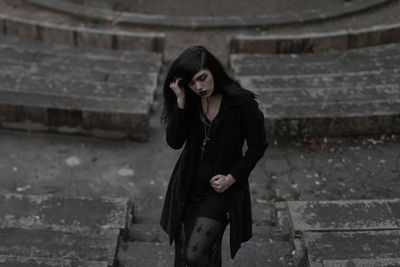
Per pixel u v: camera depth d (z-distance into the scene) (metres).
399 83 8.57
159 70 10.19
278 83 8.62
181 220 4.02
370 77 8.77
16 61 9.72
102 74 9.41
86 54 10.68
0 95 7.33
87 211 5.30
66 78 9.20
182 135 3.81
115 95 8.38
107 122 7.25
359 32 10.60
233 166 3.91
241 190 3.96
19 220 5.12
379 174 6.60
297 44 10.62
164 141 7.42
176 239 4.14
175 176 4.09
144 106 7.34
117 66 10.09
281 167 6.75
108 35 10.91
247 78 8.77
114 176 6.65
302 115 7.13
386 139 7.20
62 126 7.31
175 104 3.76
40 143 7.16
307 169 6.71
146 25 12.72
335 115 7.13
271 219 5.80
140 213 6.02
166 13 14.72
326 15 12.92
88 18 12.99
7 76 8.58
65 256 4.62
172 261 4.81
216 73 3.56
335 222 4.91
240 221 3.95
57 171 6.67
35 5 13.48
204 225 3.80
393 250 4.49
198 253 3.73
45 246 4.71
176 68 3.51
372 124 7.20
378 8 13.27
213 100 3.74
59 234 4.86
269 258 4.85
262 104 7.65
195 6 14.98
